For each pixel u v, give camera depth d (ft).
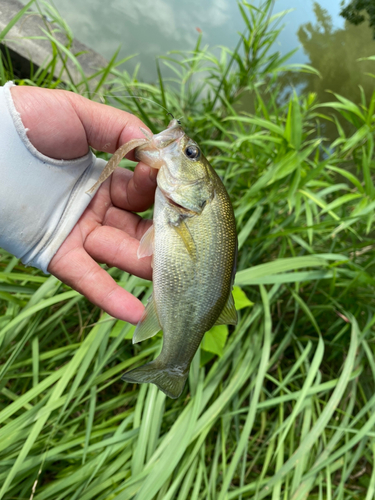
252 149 1.54
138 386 1.25
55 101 0.83
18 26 2.16
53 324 1.21
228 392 1.12
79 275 0.93
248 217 1.57
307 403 1.18
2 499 0.95
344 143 1.73
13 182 0.82
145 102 2.07
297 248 1.67
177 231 0.85
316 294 1.51
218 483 1.13
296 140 1.28
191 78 2.41
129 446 1.05
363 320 1.47
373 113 1.54
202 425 1.05
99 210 1.00
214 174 0.89
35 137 0.83
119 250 0.99
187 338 0.86
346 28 4.00
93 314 1.34
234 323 0.92
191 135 1.82
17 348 1.02
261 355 1.18
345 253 1.58
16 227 0.86
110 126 0.90
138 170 0.93
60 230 0.91
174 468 1.00
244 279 1.21
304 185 1.39
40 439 1.01
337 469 1.22
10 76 1.48
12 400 1.19
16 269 1.34
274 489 1.02
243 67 1.84
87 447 0.98
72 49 2.36
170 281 0.85
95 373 1.06
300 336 1.49
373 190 1.29
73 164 0.92
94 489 0.97
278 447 1.04
